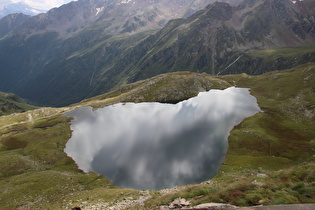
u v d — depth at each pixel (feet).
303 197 54.34
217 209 44.29
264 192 60.49
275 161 255.70
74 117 587.27
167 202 78.79
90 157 342.85
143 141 375.45
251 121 403.75
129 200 150.10
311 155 263.70
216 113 472.44
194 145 334.03
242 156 279.49
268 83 638.94
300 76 581.94
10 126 559.79
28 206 193.47
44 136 450.71
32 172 303.48
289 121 387.96
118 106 646.74
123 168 290.15
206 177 239.71
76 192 225.35
